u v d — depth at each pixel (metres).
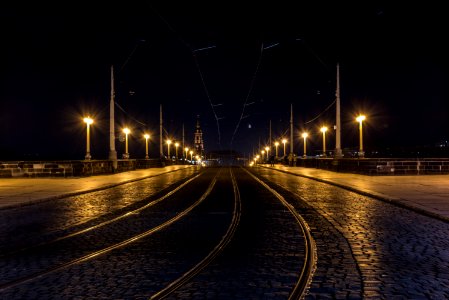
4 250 9.28
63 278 7.12
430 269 7.41
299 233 10.80
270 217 13.60
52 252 9.06
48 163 34.34
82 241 10.16
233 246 9.38
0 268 7.83
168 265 7.85
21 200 17.55
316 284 6.60
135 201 18.64
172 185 28.38
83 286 6.68
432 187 22.77
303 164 64.62
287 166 73.56
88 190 22.77
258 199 19.09
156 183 30.50
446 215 12.71
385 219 12.95
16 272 7.55
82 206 16.86
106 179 32.59
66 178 33.81
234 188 25.55
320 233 10.77
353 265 7.68
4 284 6.83
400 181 27.59
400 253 8.58
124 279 7.02
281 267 7.61
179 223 12.59
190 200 18.94
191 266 7.76
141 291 6.39
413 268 7.48
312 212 14.66
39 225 12.42
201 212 14.91
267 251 8.86
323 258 8.21
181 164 102.25
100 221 13.12
